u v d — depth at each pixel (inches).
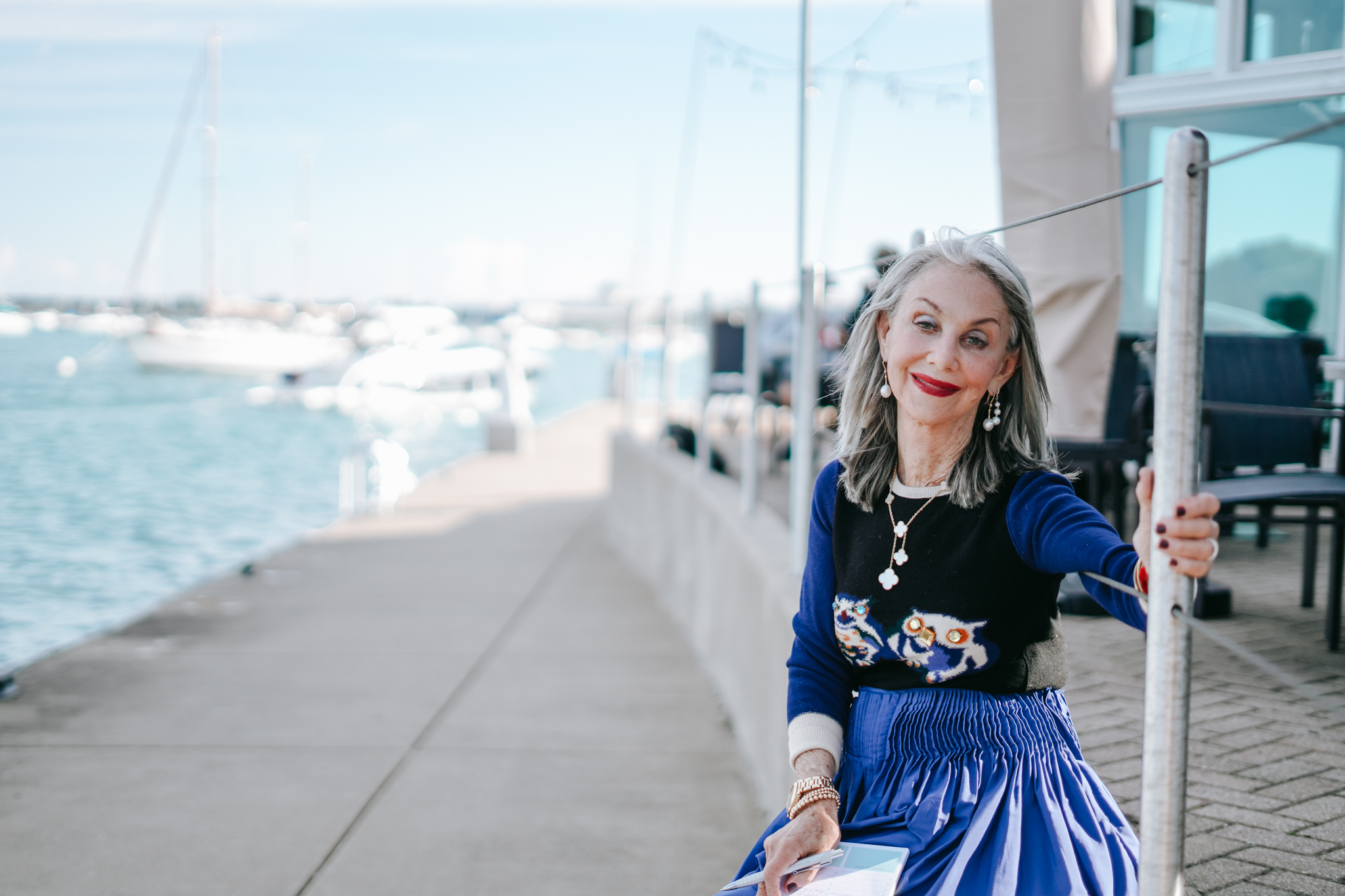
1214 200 228.7
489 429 701.3
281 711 205.6
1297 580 180.7
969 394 66.2
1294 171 218.4
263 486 650.2
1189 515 51.1
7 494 607.2
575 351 4744.1
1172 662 52.2
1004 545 65.4
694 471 297.9
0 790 165.0
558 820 155.5
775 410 419.5
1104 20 155.3
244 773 173.0
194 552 443.5
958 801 64.2
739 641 193.2
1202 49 223.0
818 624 73.4
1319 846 93.4
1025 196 161.3
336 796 164.2
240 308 2144.4
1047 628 67.5
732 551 203.5
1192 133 50.4
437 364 1439.5
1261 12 209.9
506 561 366.0
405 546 394.0
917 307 67.4
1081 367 159.8
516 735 192.9
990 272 66.8
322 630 270.1
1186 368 50.9
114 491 623.8
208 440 948.0
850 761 70.7
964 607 66.0
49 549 445.1
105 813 156.8
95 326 2006.6
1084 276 156.2
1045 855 61.7
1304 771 107.3
